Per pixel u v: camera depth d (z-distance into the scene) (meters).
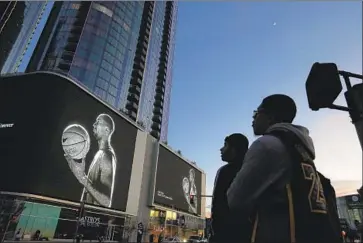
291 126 1.39
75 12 71.06
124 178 47.69
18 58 76.50
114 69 70.06
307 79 2.01
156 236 54.44
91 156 40.97
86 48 66.25
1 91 39.03
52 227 33.44
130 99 73.88
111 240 41.84
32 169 32.50
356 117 1.68
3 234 28.16
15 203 30.23
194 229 72.44
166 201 60.19
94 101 44.16
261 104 1.62
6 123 35.81
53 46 66.25
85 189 38.59
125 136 50.69
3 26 71.81
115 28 74.62
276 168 1.21
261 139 1.34
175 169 67.75
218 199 1.90
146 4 94.75
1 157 33.25
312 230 1.13
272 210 1.18
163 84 96.62
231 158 2.18
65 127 37.53
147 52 86.38
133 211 48.56
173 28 117.56
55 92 37.88
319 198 1.22
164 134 92.81
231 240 1.62
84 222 37.84
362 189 1.50
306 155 1.30
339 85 1.84
